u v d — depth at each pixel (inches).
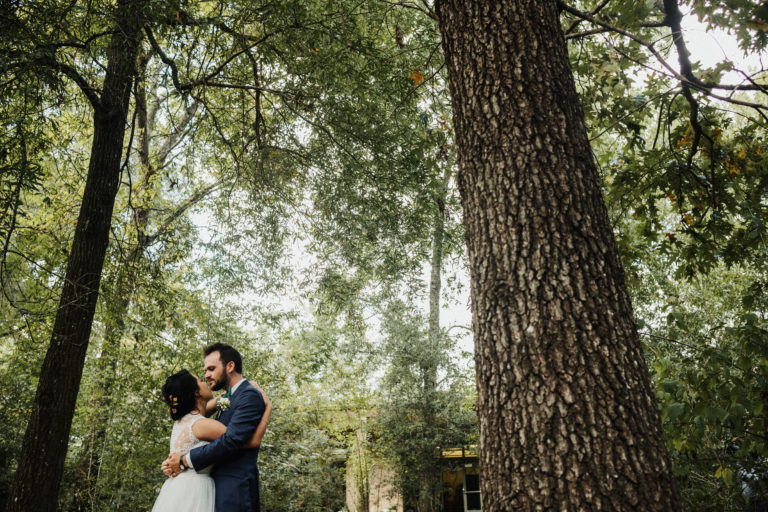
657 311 335.6
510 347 77.5
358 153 310.5
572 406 71.6
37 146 229.0
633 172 214.4
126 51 235.8
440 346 540.1
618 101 201.5
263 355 390.3
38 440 203.8
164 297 318.3
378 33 295.6
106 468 324.2
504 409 75.9
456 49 96.3
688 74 169.3
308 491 493.0
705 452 163.3
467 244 89.4
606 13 172.1
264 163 313.4
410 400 526.3
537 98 87.6
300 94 282.0
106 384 327.6
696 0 165.5
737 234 205.8
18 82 203.0
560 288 77.4
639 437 70.2
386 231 311.1
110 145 242.7
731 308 321.1
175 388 118.3
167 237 321.1
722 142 202.2
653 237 222.4
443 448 525.7
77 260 226.2
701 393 144.9
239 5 268.5
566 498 68.2
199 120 304.2
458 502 602.2
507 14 92.7
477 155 89.2
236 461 112.0
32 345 292.4
